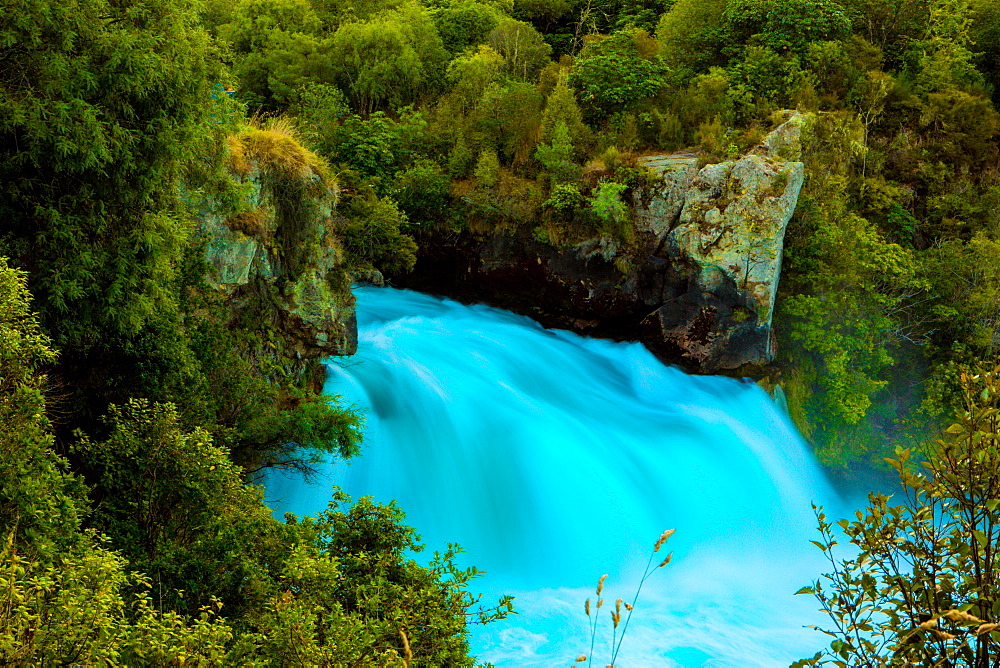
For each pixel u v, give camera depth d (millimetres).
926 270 32969
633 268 30891
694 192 29672
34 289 13516
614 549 22000
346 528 10805
